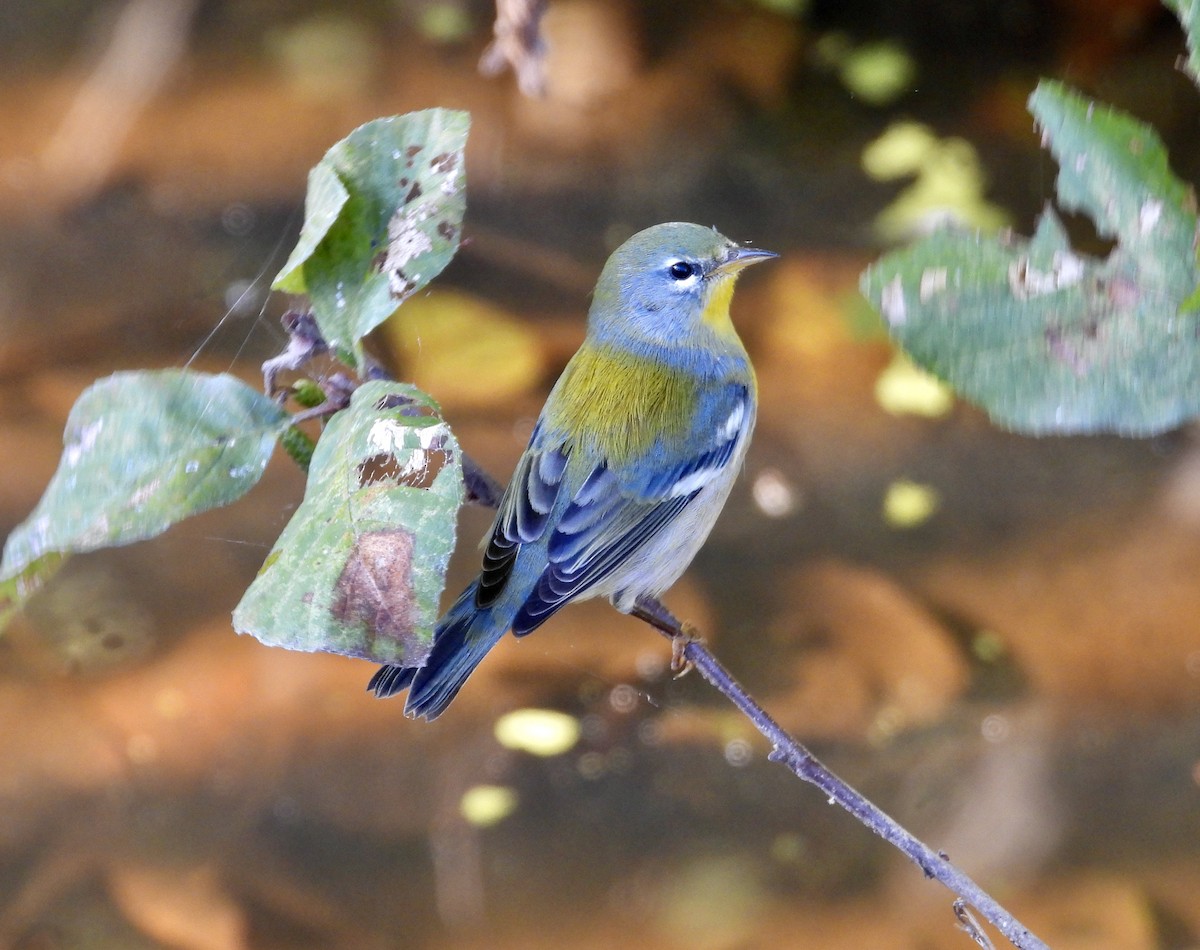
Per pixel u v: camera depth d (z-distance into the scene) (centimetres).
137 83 372
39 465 349
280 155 357
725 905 341
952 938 340
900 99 373
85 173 357
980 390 221
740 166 360
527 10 336
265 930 341
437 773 344
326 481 325
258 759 344
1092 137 235
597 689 346
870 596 347
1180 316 218
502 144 362
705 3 391
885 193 357
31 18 388
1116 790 343
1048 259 222
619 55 379
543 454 335
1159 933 340
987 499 350
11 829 342
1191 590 347
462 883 342
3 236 354
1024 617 346
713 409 336
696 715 345
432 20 397
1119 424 218
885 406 353
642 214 356
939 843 342
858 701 345
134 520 325
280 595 324
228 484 326
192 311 352
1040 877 341
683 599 348
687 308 337
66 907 341
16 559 325
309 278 327
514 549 334
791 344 354
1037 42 380
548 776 344
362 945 341
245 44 385
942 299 223
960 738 344
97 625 347
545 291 354
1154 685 345
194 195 356
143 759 344
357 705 346
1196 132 355
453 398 351
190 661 346
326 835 342
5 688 345
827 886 342
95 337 352
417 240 327
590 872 342
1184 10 228
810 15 391
